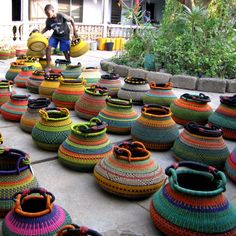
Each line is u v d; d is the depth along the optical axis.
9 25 12.41
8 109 4.61
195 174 2.63
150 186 2.85
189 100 4.81
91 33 15.64
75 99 5.16
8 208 2.48
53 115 3.89
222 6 9.06
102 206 2.82
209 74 8.11
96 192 3.02
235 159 3.32
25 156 2.60
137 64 8.80
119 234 2.49
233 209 2.45
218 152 3.50
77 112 4.89
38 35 7.87
